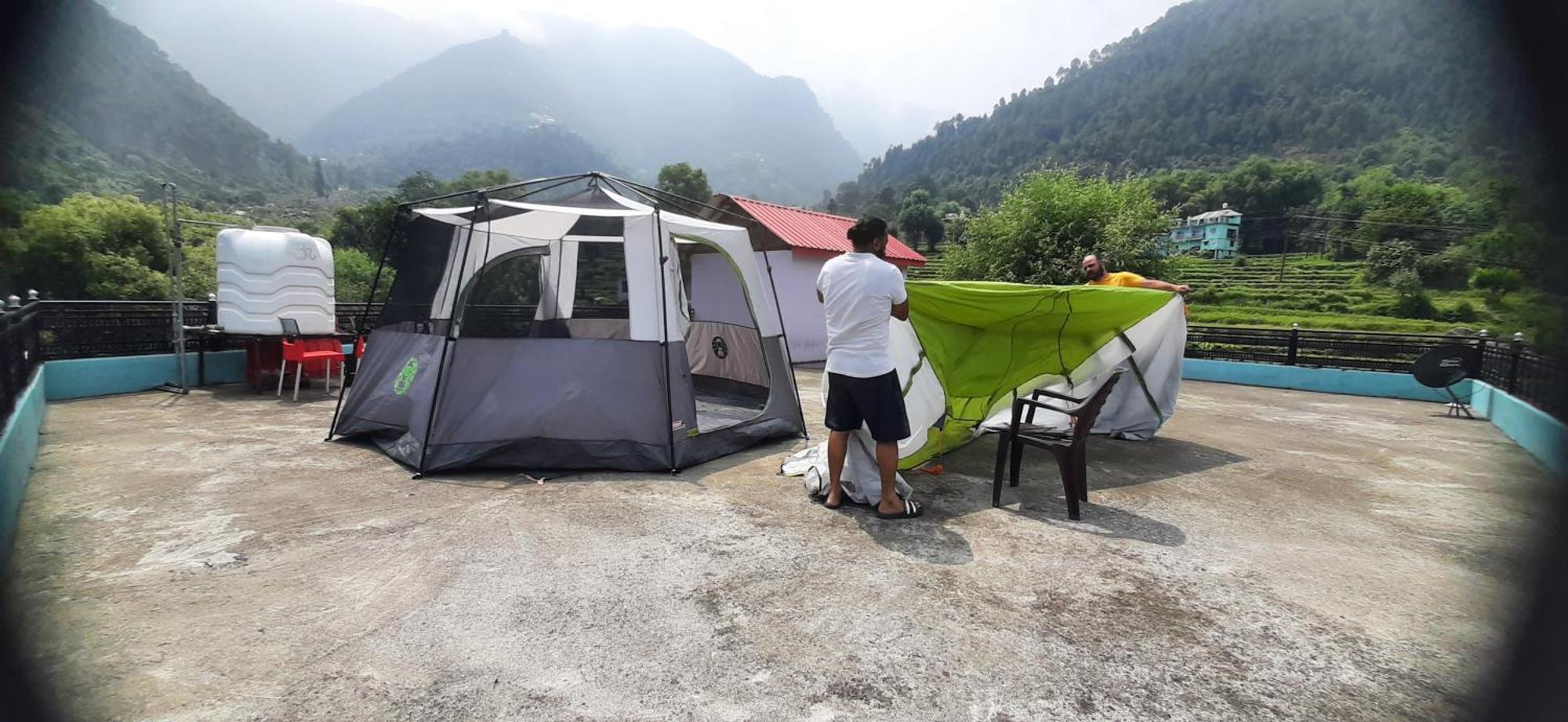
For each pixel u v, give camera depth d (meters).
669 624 2.60
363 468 4.64
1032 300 4.79
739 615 2.68
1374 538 3.80
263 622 2.56
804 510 3.98
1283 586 3.10
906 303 3.84
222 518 3.64
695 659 2.36
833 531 3.65
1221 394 10.13
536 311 7.28
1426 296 35.25
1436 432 7.19
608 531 3.57
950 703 2.13
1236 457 5.74
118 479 4.30
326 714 2.02
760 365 6.90
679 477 4.64
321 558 3.15
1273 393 10.34
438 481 4.40
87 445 5.12
